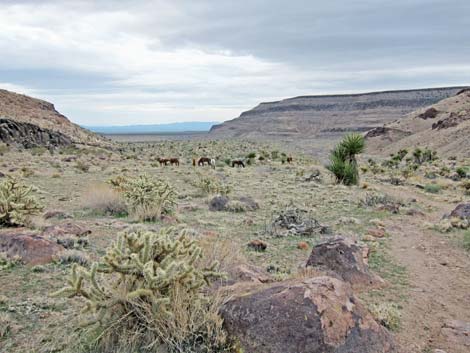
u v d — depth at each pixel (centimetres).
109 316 423
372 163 6147
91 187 1503
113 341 419
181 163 4253
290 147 12888
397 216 1355
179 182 2312
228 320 429
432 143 10512
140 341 416
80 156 4459
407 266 792
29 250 692
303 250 860
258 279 567
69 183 1984
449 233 1106
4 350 411
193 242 497
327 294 430
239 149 8556
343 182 2333
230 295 460
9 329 452
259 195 1800
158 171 3055
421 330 512
